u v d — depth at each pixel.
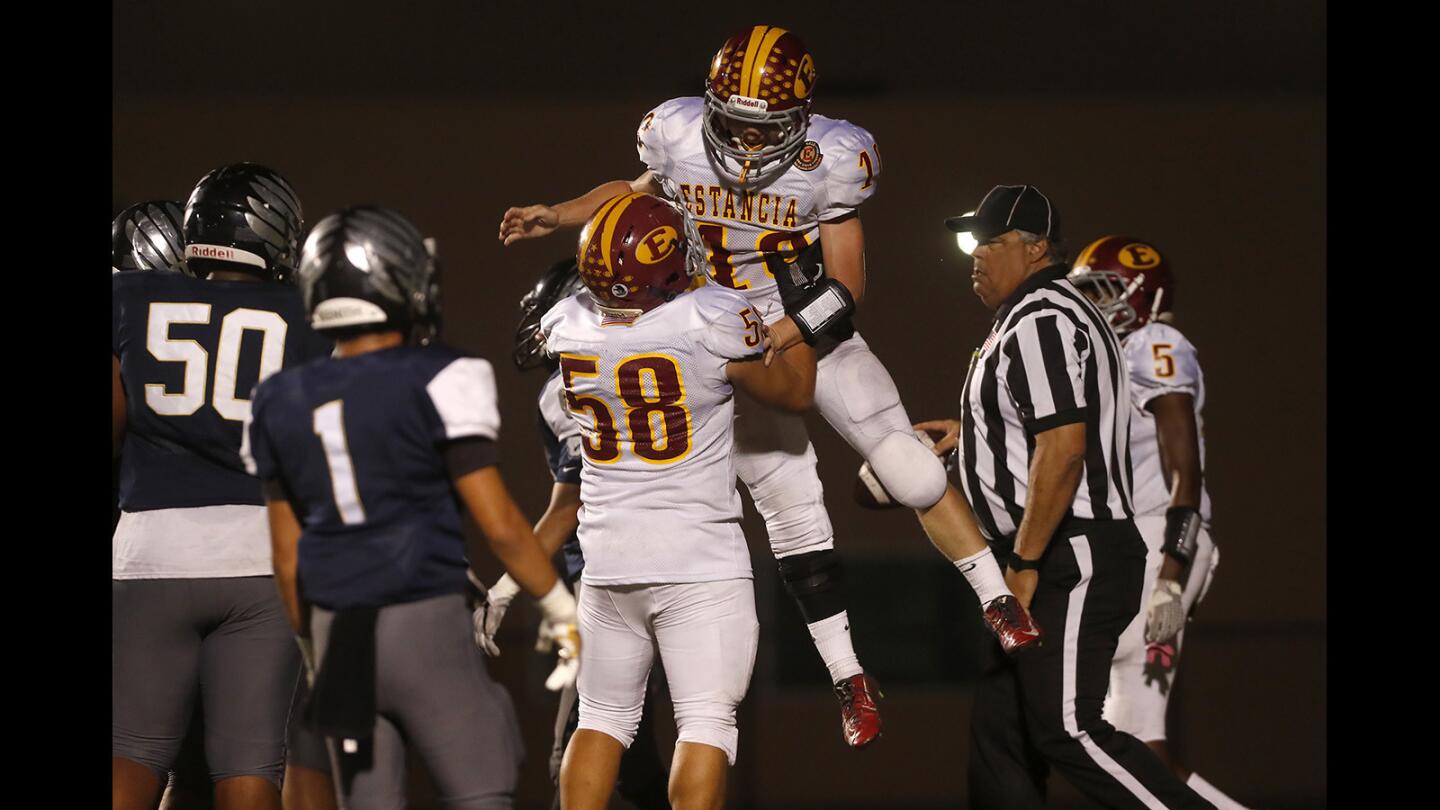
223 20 27.11
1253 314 27.89
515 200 27.39
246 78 27.19
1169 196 27.89
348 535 9.91
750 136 12.68
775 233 13.27
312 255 10.15
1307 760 27.59
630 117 27.58
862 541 27.23
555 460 14.60
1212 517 27.72
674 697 12.20
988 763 13.55
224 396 11.91
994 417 13.70
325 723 9.75
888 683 27.14
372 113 27.31
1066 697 12.87
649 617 12.20
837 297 12.56
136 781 11.89
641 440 11.88
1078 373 13.12
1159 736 15.71
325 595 9.93
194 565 11.89
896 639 27.19
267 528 12.05
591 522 12.22
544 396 14.30
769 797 26.73
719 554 12.02
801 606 14.23
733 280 13.45
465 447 9.90
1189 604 16.62
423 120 27.38
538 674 26.22
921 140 27.56
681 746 12.02
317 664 9.94
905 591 27.22
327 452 9.88
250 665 12.06
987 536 14.07
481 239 27.31
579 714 13.09
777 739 26.84
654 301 11.67
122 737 11.92
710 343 11.55
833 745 26.84
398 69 27.42
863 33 27.66
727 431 12.11
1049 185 27.75
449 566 10.07
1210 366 27.88
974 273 14.33
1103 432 13.30
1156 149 27.89
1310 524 27.73
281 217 12.54
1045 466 12.95
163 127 26.97
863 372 13.95
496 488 9.95
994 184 27.62
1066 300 13.58
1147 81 28.00
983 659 13.69
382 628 9.90
